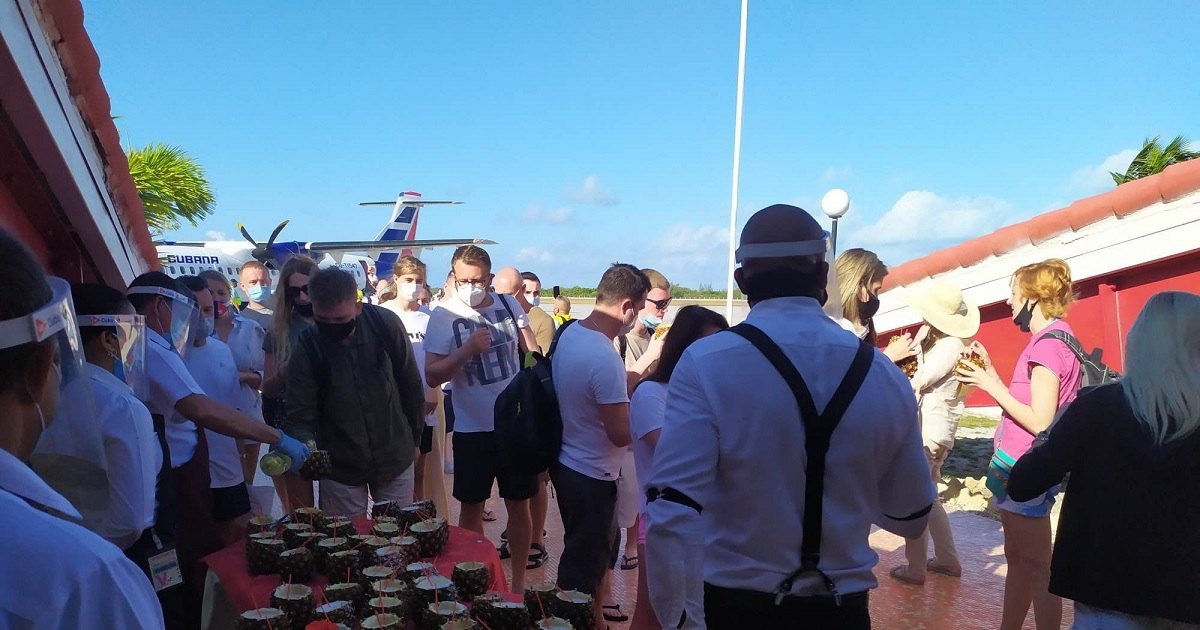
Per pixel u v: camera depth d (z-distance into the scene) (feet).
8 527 2.96
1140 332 6.91
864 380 6.00
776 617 5.87
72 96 9.44
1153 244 26.32
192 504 10.47
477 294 14.90
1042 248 29.19
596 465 11.69
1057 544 7.38
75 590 2.95
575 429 11.72
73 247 11.82
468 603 8.16
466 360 14.01
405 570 8.39
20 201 10.38
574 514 11.71
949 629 13.60
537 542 16.90
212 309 13.66
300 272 15.17
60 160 9.43
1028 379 11.17
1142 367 6.82
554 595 7.88
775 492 5.88
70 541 3.06
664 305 19.99
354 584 8.03
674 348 10.20
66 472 6.00
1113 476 6.89
